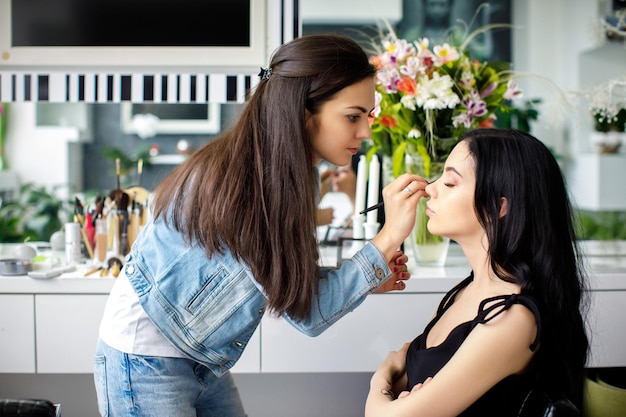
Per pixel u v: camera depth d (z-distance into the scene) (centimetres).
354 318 155
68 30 185
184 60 185
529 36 208
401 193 106
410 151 168
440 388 92
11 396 182
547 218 97
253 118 101
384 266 105
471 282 114
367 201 190
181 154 218
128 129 219
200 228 100
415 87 157
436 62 162
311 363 156
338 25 202
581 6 206
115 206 180
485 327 92
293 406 183
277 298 98
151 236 107
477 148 100
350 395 183
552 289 96
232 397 129
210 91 188
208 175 101
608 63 210
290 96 99
